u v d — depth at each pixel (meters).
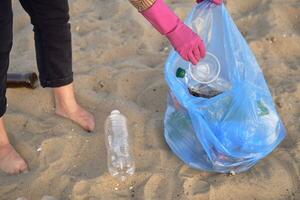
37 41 1.34
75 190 1.28
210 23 1.31
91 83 1.61
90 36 1.80
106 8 1.94
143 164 1.34
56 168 1.35
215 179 1.30
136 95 1.57
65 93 1.45
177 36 1.13
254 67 1.32
